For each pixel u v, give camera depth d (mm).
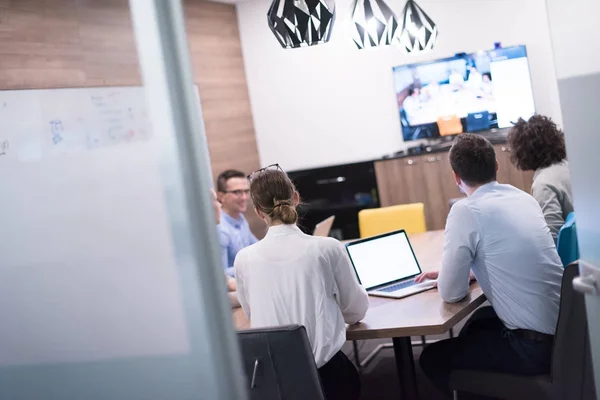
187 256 1700
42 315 1889
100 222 1780
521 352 3037
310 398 2635
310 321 2871
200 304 1698
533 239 3084
